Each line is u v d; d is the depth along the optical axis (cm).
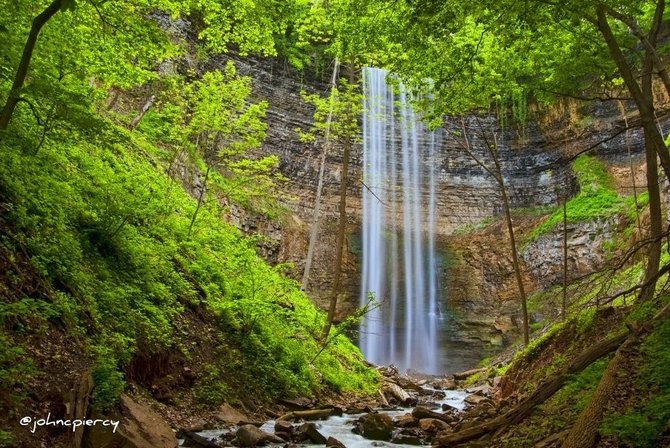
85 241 920
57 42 973
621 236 2789
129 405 694
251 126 1526
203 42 2914
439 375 2995
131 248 1045
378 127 3712
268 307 1240
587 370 762
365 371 1869
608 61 1181
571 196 3416
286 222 3069
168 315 1025
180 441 755
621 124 3309
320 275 3164
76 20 981
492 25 965
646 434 516
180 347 995
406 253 3603
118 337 791
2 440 467
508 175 3762
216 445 738
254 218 2795
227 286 1373
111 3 1005
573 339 1087
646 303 913
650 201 1017
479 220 3703
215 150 2527
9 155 890
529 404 770
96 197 1087
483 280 3406
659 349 699
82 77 1066
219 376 1047
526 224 3497
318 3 1479
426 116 1294
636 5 1030
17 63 896
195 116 1536
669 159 908
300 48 3381
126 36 1055
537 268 3189
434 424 1012
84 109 843
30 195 845
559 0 870
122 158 1575
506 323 3128
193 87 1717
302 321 1789
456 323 3334
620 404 627
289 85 3406
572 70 1211
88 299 802
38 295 705
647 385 637
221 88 1492
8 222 757
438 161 3831
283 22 1230
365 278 3369
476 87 1291
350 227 3438
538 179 3650
